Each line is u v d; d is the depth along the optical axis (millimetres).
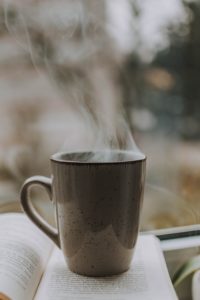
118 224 331
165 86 617
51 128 527
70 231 337
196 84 635
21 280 314
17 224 413
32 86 519
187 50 629
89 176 318
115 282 332
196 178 596
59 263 375
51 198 364
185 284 427
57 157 355
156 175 582
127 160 357
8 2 480
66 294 311
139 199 342
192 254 458
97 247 334
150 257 384
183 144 625
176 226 517
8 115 521
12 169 522
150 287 323
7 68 507
